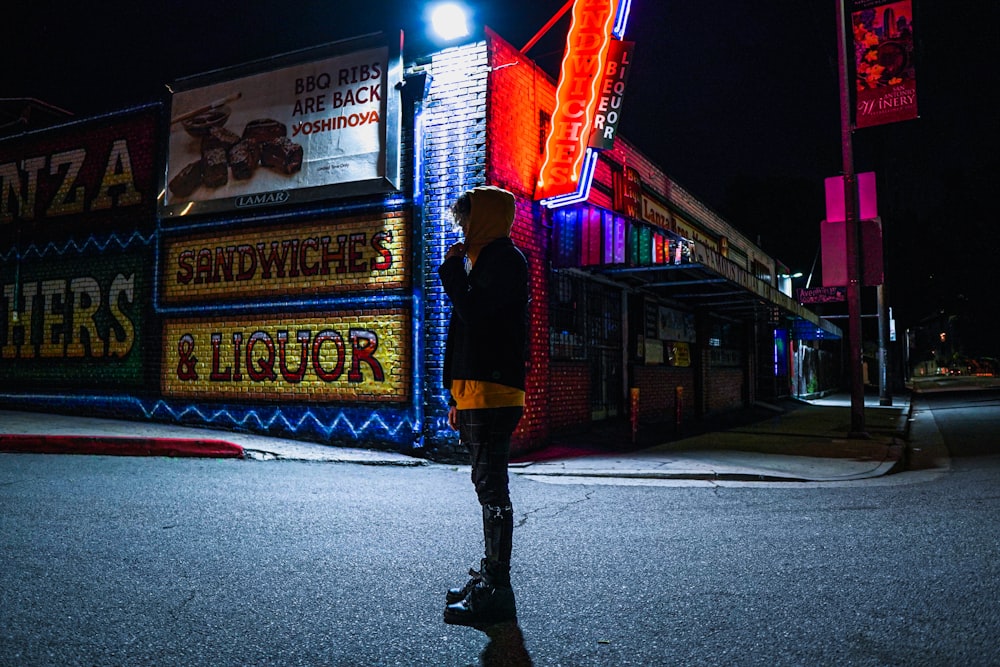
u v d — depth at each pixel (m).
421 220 9.56
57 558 4.24
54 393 12.06
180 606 3.46
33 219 12.63
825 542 4.71
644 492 7.00
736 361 21.84
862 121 13.03
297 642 3.02
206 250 11.05
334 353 10.02
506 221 3.44
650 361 15.18
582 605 3.49
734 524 5.36
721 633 3.10
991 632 3.05
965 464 9.12
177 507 5.77
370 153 9.95
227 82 11.02
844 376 44.53
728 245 20.67
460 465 8.89
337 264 10.11
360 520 5.44
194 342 11.01
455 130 9.49
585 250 10.63
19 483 6.67
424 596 3.63
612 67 9.66
